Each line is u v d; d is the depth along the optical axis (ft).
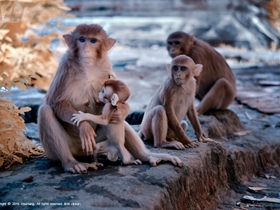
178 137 26.16
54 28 56.39
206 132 30.58
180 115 26.73
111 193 19.16
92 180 20.45
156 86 52.44
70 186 19.88
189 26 89.45
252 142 32.24
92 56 21.54
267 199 26.16
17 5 52.21
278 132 35.24
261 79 58.29
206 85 36.63
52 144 21.89
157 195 19.47
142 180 20.58
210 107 35.22
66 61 22.25
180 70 25.45
